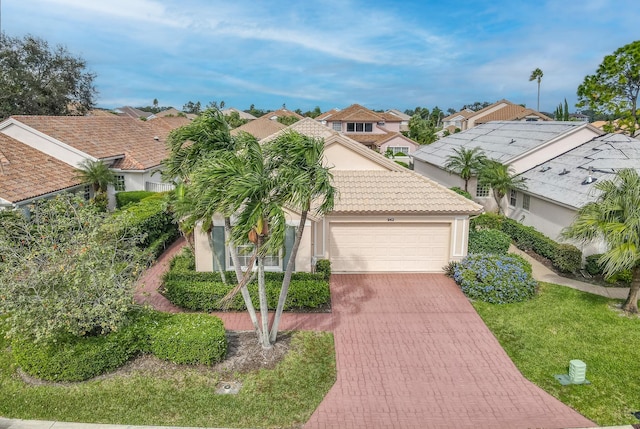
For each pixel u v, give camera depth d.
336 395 10.39
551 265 19.55
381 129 61.97
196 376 10.85
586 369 11.44
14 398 10.05
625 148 22.39
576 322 13.98
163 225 21.48
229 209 9.82
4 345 12.18
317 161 10.59
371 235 18.05
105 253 11.68
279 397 10.23
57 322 10.38
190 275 15.51
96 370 10.70
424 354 12.20
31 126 26.44
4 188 20.06
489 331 13.46
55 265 10.73
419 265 18.31
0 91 44.00
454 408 9.98
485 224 23.92
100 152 28.05
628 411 9.90
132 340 11.27
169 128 47.69
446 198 18.14
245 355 11.75
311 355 11.95
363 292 16.39
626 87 41.66
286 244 16.31
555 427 9.41
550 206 21.19
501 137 32.22
